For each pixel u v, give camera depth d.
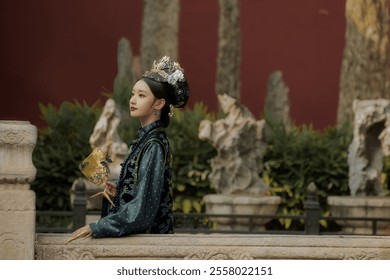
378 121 13.94
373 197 13.75
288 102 24.86
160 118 6.52
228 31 24.66
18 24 26.09
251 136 14.23
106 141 13.60
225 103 14.35
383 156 14.39
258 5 26.42
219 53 24.75
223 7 24.72
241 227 13.48
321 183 14.80
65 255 5.93
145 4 24.70
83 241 5.95
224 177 14.11
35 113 26.03
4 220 5.76
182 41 26.19
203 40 26.17
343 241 6.14
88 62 26.23
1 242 5.76
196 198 14.57
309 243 6.12
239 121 14.17
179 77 6.51
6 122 5.92
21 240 5.78
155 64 6.66
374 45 21.64
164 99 6.46
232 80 24.61
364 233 13.31
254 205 13.43
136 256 5.97
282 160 14.73
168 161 6.41
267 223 14.64
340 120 21.98
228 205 13.49
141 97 6.43
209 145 14.62
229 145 14.03
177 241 6.00
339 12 26.27
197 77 26.17
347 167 14.69
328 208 14.85
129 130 15.66
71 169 14.59
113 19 26.28
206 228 14.04
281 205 14.72
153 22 24.58
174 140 14.71
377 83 21.64
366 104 14.08
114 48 26.31
